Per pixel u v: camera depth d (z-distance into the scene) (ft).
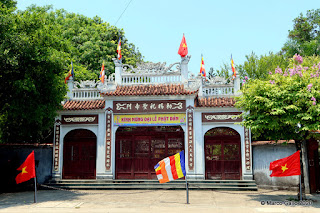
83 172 69.15
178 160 46.16
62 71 60.75
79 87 76.18
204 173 66.08
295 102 47.65
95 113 69.56
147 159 68.28
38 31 54.80
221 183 63.67
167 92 66.59
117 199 50.98
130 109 68.08
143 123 67.62
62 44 62.54
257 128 50.21
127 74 72.28
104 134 68.39
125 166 68.33
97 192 60.08
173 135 68.54
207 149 67.97
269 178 64.90
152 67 72.23
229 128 67.82
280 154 63.52
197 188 62.28
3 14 53.83
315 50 113.70
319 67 49.21
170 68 71.67
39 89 56.59
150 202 47.75
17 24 54.54
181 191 60.90
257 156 67.67
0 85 54.29
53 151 69.26
